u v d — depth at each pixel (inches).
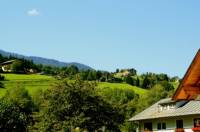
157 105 2765.7
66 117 2123.5
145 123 2790.4
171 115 2488.9
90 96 2170.3
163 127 2628.0
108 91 5017.2
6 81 6781.5
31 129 2246.6
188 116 2416.3
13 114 2677.2
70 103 2145.7
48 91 2182.6
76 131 2092.8
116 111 2233.0
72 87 2165.4
